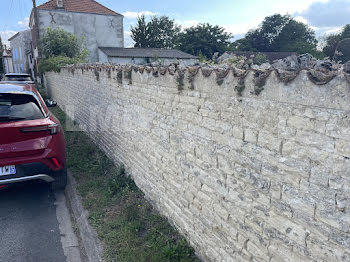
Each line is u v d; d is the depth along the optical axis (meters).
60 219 3.84
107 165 5.63
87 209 3.96
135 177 4.65
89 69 6.89
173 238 3.35
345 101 1.47
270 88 1.94
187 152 3.09
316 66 2.28
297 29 50.31
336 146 1.55
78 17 24.27
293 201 1.85
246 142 2.22
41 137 3.87
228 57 4.20
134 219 3.70
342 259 1.58
